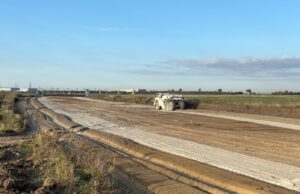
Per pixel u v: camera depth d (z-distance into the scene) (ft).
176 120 114.01
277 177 42.37
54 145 57.88
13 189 34.55
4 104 181.57
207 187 40.06
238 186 39.11
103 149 63.41
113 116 132.57
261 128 90.94
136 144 67.41
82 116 133.39
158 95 175.22
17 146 62.23
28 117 127.03
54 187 35.09
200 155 55.93
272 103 160.56
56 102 248.32
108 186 38.01
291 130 86.22
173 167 49.26
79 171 42.04
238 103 167.12
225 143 67.46
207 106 170.40
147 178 43.62
